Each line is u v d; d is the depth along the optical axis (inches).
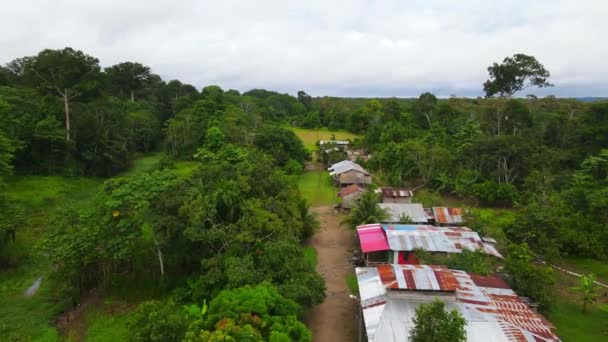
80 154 2148.1
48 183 1863.9
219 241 998.4
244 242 972.6
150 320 682.2
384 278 792.9
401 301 746.8
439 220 1370.6
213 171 1196.5
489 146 1984.5
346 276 1114.7
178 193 1018.1
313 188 2122.3
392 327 675.4
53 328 894.4
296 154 2527.1
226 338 596.4
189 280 995.3
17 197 1628.9
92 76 2306.8
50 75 2183.8
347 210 1696.6
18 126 1854.1
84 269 1021.8
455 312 603.5
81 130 2133.4
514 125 2502.5
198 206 975.0
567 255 1256.2
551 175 1840.6
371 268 899.4
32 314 941.8
